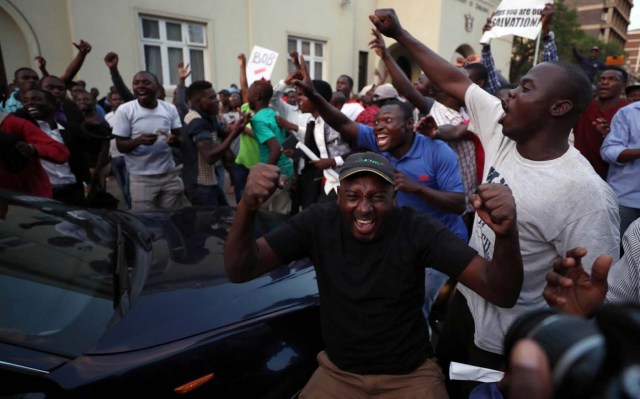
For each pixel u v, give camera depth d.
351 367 1.53
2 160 2.52
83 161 3.43
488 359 1.62
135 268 1.89
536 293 1.46
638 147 2.88
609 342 0.37
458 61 5.08
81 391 1.36
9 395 1.32
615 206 1.30
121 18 7.81
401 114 2.15
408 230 1.46
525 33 3.57
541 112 1.30
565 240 1.32
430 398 1.46
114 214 2.51
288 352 1.80
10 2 6.66
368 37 13.34
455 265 1.38
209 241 2.21
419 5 13.24
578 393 0.37
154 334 1.56
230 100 6.86
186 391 1.53
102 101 7.05
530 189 1.36
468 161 2.65
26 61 7.13
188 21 8.85
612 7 60.47
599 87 3.42
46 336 1.45
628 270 1.14
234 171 4.35
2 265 1.64
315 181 4.08
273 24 10.21
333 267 1.50
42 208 2.15
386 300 1.47
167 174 3.69
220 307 1.73
